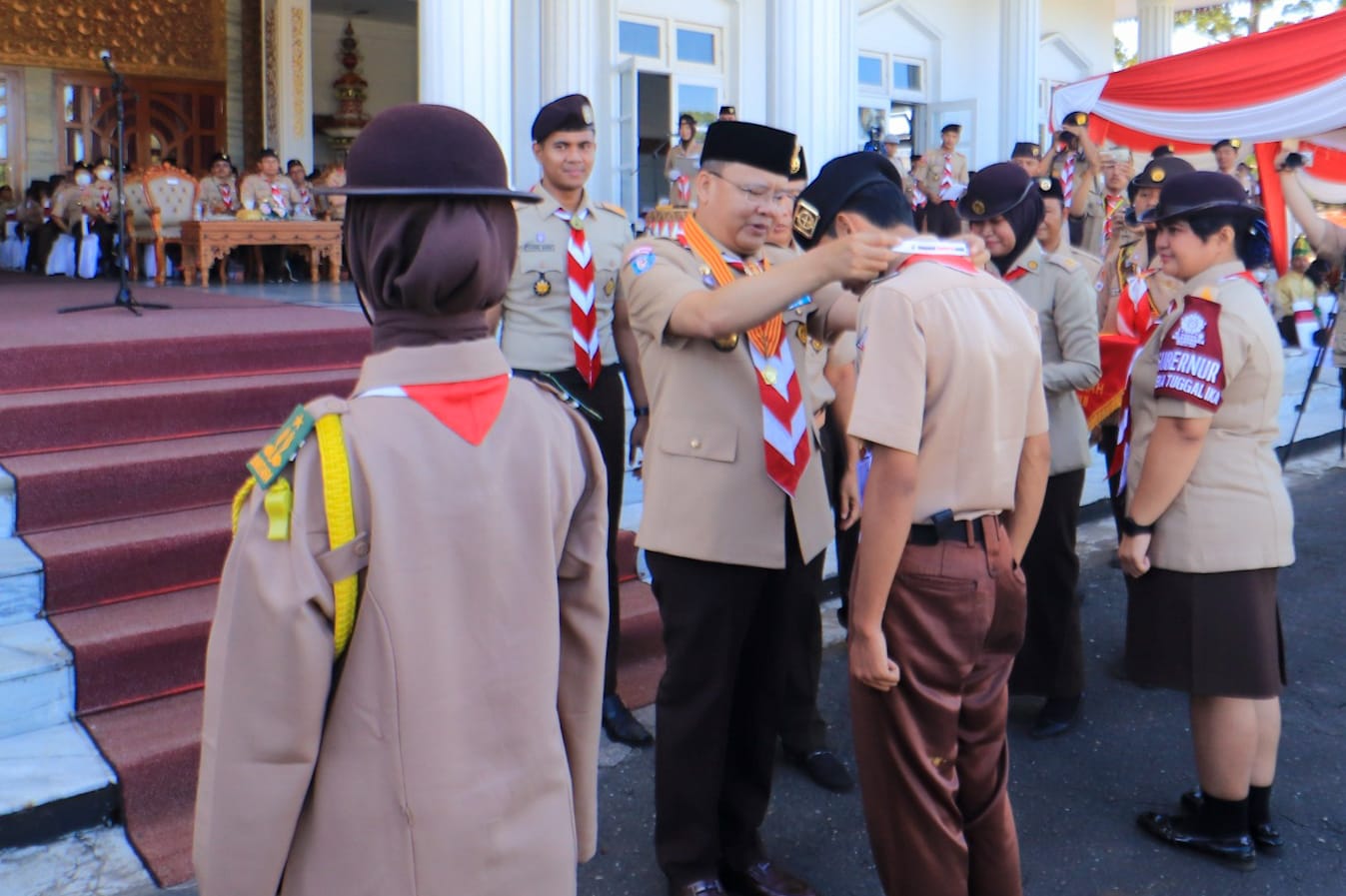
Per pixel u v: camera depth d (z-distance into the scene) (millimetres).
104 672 3213
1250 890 2848
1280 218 8516
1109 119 8547
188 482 3967
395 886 1300
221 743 1263
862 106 14180
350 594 1283
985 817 2354
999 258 3613
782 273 2271
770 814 3209
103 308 6816
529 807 1392
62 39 15352
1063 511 3619
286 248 11328
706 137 2643
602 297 3688
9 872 2717
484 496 1356
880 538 2154
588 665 1561
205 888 1281
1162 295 4402
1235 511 2830
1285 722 3836
